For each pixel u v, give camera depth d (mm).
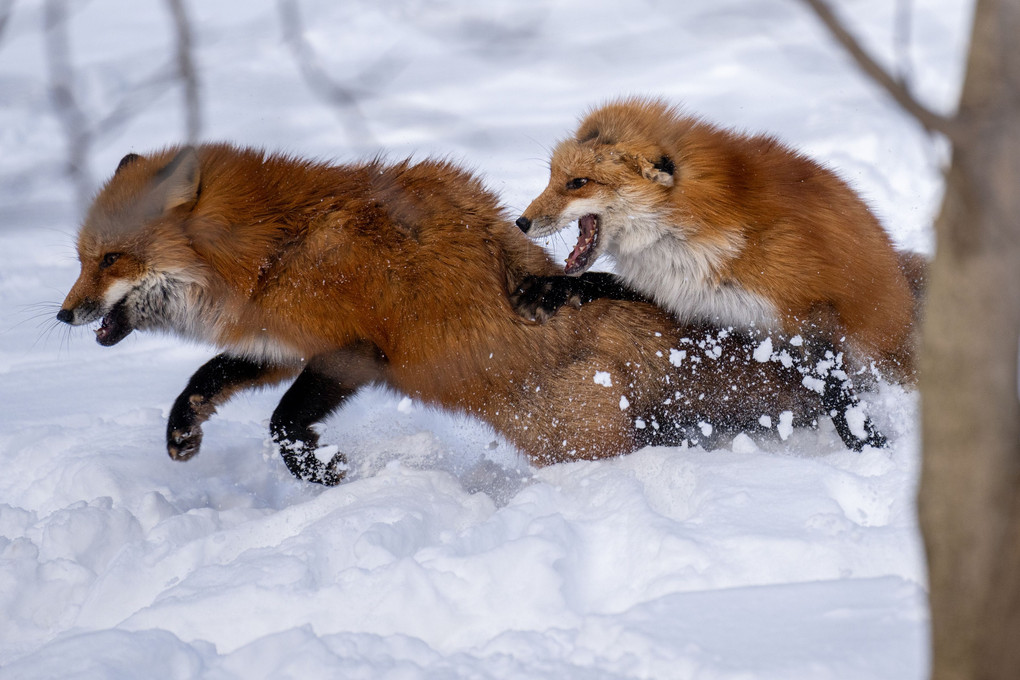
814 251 9445
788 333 9758
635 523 7508
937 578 3926
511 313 9922
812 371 9859
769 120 22203
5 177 4500
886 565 6539
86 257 9766
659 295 10328
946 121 3131
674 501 8445
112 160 20516
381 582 6914
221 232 9508
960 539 3805
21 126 22688
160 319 10125
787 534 6898
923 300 10477
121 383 14500
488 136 6844
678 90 26094
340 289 9414
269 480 10977
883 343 10016
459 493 9242
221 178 9633
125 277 9703
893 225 15133
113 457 10719
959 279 3578
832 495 7828
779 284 9477
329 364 9703
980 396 3648
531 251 10586
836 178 10438
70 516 9164
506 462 10648
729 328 10094
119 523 9312
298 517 8750
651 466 9047
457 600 6828
